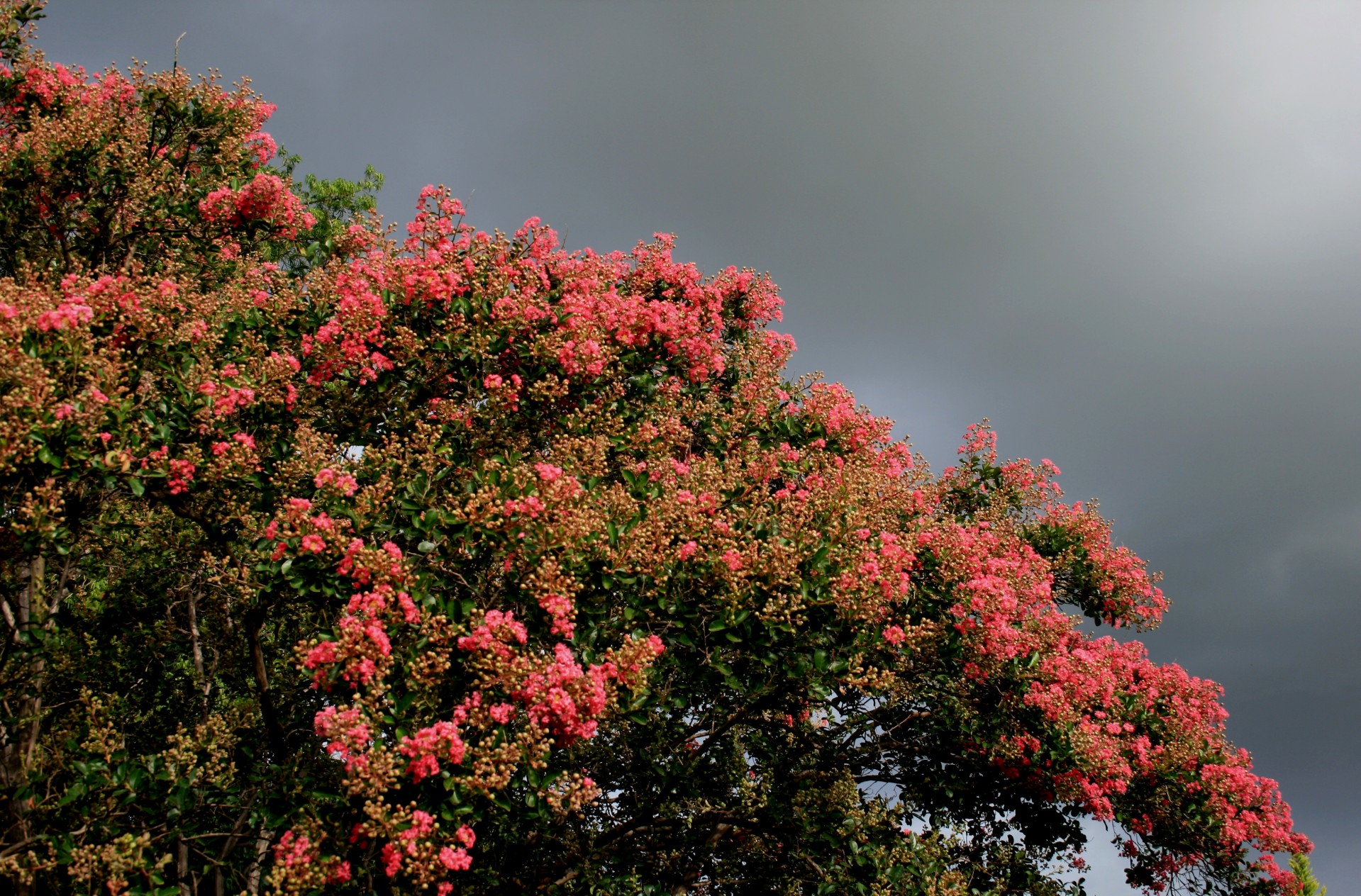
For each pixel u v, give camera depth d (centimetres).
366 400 827
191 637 956
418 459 721
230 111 1044
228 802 689
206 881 789
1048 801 941
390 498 691
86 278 736
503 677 599
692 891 977
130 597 943
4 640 809
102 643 921
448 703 615
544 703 596
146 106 1001
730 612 700
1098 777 892
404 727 584
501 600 663
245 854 753
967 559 859
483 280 862
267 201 1030
